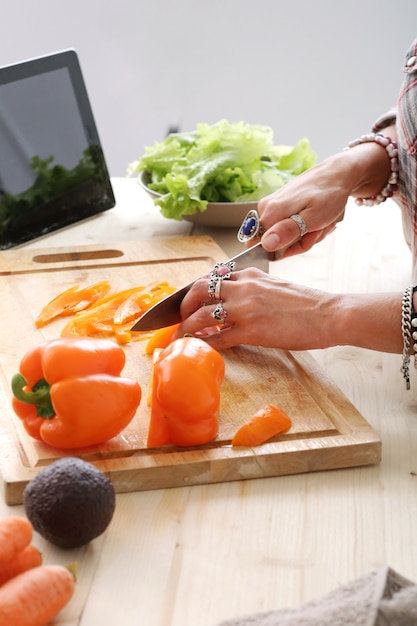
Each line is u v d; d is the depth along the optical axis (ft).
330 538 3.12
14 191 4.64
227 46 8.27
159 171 4.86
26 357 3.33
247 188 4.76
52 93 4.79
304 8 8.04
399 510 3.21
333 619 2.67
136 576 3.00
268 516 3.19
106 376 3.31
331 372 3.82
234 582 2.99
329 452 3.34
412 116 4.12
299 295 3.73
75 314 4.11
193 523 3.16
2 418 3.47
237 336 3.77
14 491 3.21
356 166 4.27
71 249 4.55
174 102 8.48
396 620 2.67
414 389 3.73
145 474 3.26
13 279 4.32
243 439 3.36
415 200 4.24
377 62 8.18
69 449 3.34
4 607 2.74
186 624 2.89
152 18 8.23
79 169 4.88
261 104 8.42
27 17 8.33
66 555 3.05
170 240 4.64
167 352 3.40
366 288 4.34
